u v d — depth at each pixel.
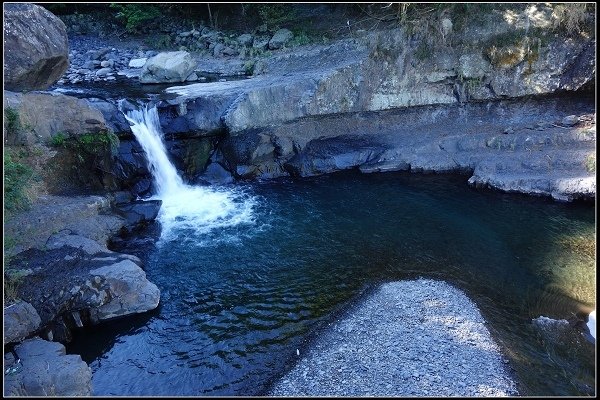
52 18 16.70
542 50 22.12
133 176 19.58
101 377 11.27
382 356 11.24
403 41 23.61
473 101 23.77
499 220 18.17
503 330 12.27
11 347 11.02
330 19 28.75
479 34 22.75
